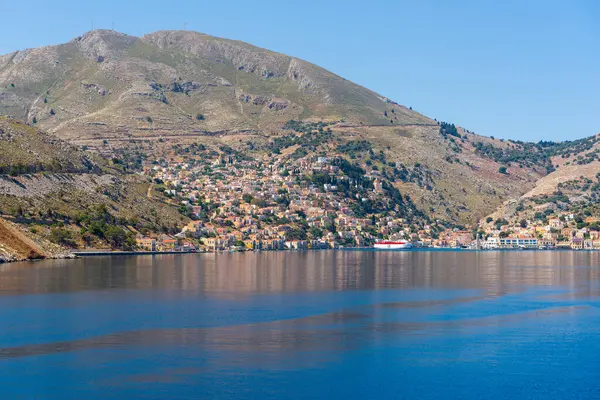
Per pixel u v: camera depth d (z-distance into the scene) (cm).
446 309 18212
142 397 10512
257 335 14488
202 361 12350
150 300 19312
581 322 16212
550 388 11112
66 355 12619
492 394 10825
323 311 17712
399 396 10744
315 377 11544
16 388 10844
